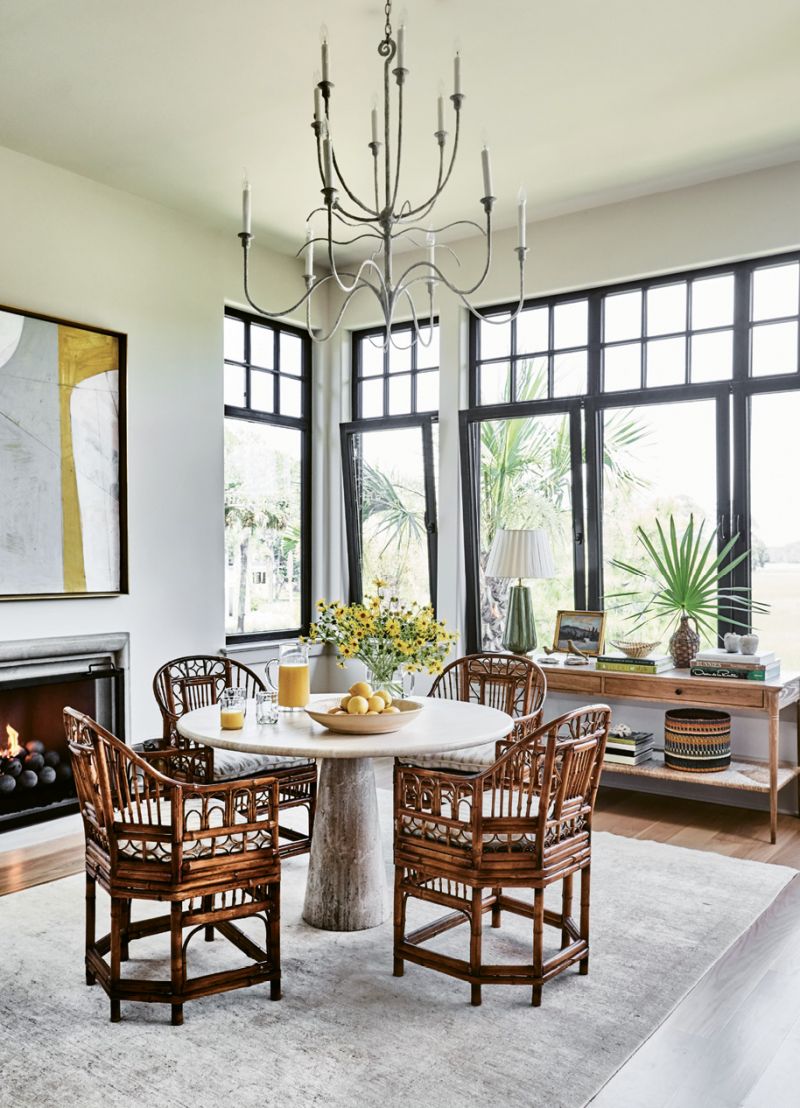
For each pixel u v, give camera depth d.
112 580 4.49
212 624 5.07
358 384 6.02
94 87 3.54
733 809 4.47
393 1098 2.01
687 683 4.14
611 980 2.60
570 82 3.51
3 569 4.03
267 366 5.68
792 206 4.27
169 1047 2.22
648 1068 2.15
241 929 2.97
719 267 4.57
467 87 3.54
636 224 4.72
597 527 4.96
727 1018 2.39
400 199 4.73
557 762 2.50
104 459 4.46
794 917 3.08
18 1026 2.33
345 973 2.64
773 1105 2.00
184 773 3.36
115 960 2.35
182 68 3.40
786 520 4.39
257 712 3.00
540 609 5.21
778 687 3.89
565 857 2.52
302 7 2.99
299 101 3.65
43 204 4.25
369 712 2.83
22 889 3.35
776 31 3.17
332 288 6.01
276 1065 2.14
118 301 4.59
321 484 5.99
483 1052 2.20
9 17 3.04
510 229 5.18
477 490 5.40
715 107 3.73
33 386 4.15
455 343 5.38
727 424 4.51
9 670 4.11
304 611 5.98
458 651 5.46
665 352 4.74
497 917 2.98
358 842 3.00
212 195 4.66
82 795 2.53
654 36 3.19
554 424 5.08
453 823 2.48
